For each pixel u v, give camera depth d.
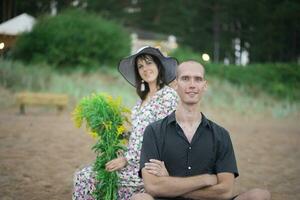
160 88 4.84
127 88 22.14
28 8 31.09
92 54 24.48
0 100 19.31
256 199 3.65
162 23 54.34
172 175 3.77
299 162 9.55
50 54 23.81
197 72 3.76
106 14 53.81
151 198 3.66
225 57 52.41
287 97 25.44
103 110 4.59
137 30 51.62
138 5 60.19
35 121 14.90
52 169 8.03
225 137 3.80
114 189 4.47
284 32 47.00
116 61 25.08
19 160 8.67
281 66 27.59
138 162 4.47
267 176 8.12
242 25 50.91
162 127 3.81
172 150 3.75
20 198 6.19
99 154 4.73
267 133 14.42
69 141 11.09
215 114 20.09
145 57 4.78
